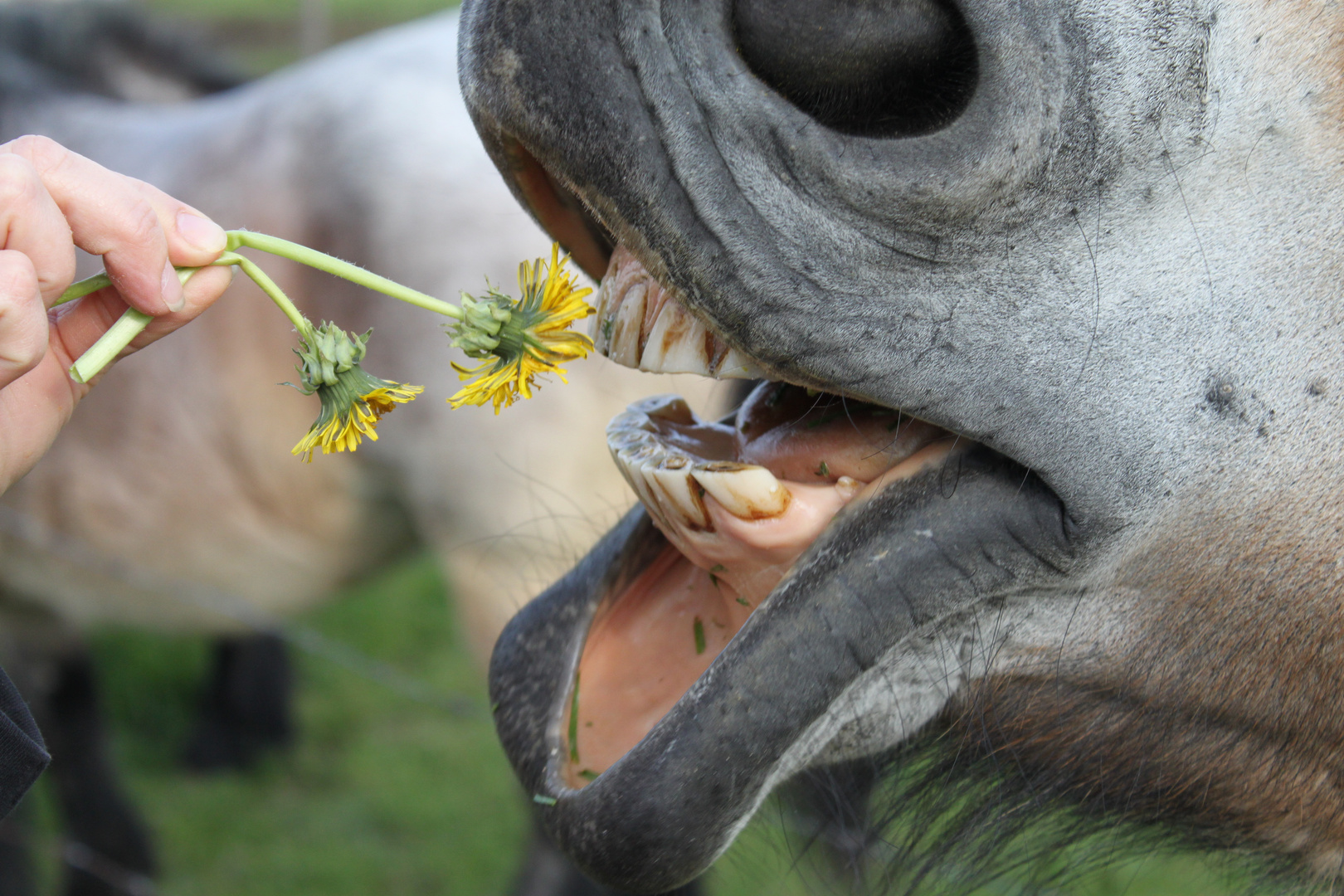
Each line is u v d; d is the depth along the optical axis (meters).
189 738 1.96
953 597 0.63
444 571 1.36
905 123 0.59
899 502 0.63
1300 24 0.62
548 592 0.72
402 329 1.27
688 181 0.59
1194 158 0.61
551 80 0.59
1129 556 0.64
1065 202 0.60
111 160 1.50
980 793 0.72
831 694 0.62
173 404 1.40
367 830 1.80
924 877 0.73
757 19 0.58
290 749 1.99
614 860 0.62
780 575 0.65
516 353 0.60
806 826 0.81
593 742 0.67
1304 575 0.65
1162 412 0.62
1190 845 0.75
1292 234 0.62
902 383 0.61
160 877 1.69
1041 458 0.62
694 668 0.68
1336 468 0.64
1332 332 0.63
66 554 1.52
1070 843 0.75
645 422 0.69
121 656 2.27
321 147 1.32
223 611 1.57
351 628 2.29
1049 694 0.68
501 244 1.25
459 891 1.67
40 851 1.71
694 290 0.60
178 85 1.88
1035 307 0.61
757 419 0.68
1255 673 0.67
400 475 1.33
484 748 1.99
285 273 1.33
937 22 0.58
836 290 0.60
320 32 3.85
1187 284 0.62
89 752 1.64
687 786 0.61
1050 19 0.58
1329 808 0.72
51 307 0.60
